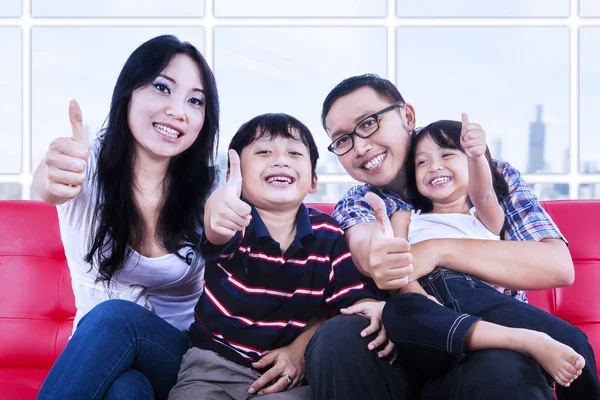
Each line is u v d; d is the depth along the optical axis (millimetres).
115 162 1278
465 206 1379
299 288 1197
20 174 2852
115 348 1016
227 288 1177
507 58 2875
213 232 1055
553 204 1589
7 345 1507
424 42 2869
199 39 2848
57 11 2885
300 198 1273
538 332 935
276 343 1177
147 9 2885
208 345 1159
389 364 1004
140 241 1305
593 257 1513
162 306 1357
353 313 1104
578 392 988
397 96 1409
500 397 882
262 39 2896
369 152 1362
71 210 1271
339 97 1384
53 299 1550
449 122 1392
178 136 1280
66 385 965
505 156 2902
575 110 2848
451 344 957
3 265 1558
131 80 1269
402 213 1387
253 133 1295
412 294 1067
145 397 994
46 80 2900
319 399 959
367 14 2898
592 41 2848
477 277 1192
